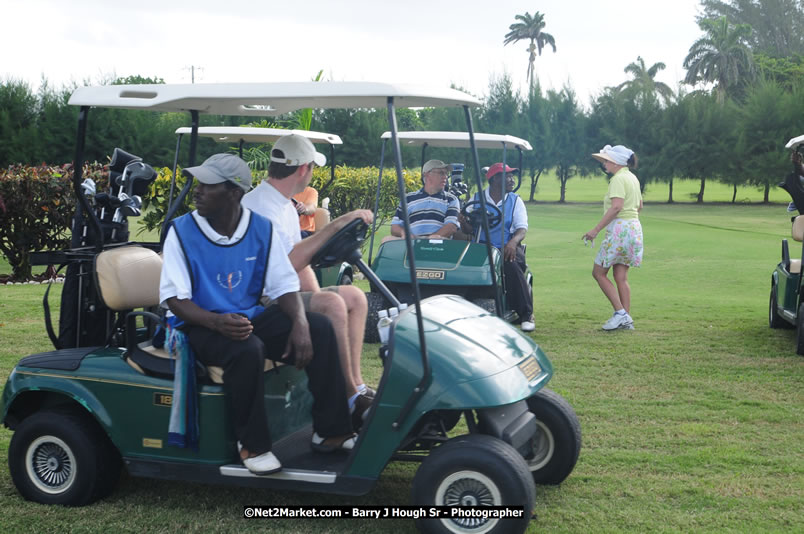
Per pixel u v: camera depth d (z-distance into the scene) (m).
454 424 3.20
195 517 2.78
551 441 3.04
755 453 3.46
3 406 2.92
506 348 2.78
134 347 2.83
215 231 2.68
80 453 2.81
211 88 2.67
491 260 3.28
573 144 28.88
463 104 2.91
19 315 6.68
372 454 2.58
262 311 2.80
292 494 3.01
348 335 2.98
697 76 55.28
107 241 3.36
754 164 27.62
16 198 8.84
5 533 2.62
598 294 8.67
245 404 2.62
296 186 3.12
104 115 18.95
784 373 4.91
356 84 2.54
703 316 7.07
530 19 75.56
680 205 28.22
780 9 75.19
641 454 3.44
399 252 5.75
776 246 14.71
